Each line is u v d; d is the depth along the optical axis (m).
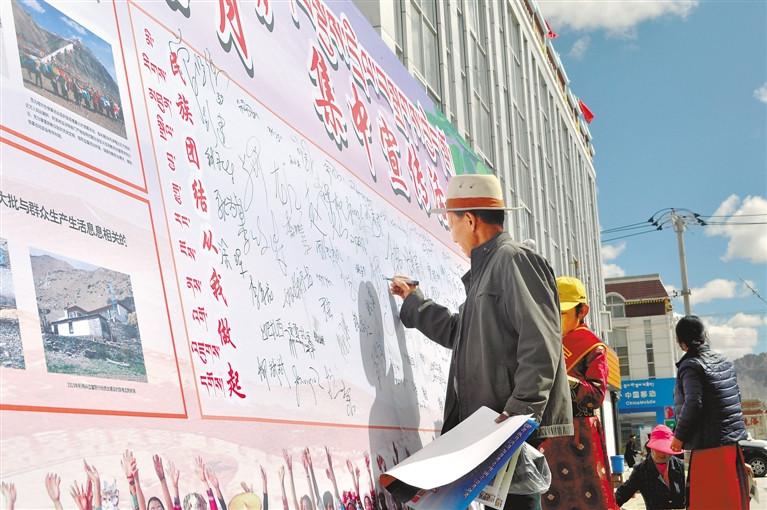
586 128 28.02
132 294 1.97
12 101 1.73
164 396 1.99
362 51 4.70
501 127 13.26
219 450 2.16
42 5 1.90
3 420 1.51
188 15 2.63
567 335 4.98
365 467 3.16
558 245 19.52
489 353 3.24
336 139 3.82
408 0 8.41
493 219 3.51
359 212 3.89
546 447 4.95
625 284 53.47
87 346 1.77
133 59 2.24
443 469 2.68
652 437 6.14
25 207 1.69
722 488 5.33
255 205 2.76
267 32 3.28
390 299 4.03
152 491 1.84
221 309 2.37
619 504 6.17
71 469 1.63
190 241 2.29
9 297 1.60
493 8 13.77
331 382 3.03
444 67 9.84
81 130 1.93
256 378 2.47
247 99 2.91
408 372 4.02
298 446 2.62
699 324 5.64
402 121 5.30
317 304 3.08
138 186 2.10
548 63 20.45
